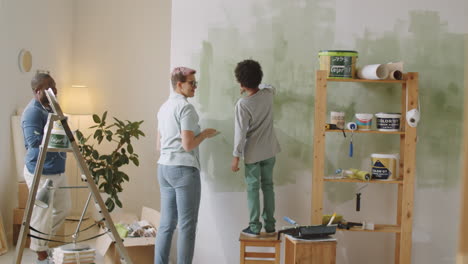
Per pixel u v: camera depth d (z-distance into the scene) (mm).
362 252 4043
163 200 3582
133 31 5527
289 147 3994
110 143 5562
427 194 3973
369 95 3955
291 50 3943
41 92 3627
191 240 3465
